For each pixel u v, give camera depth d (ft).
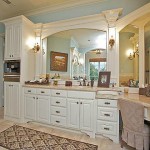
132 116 5.96
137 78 9.19
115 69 9.72
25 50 11.32
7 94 11.56
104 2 10.32
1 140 7.90
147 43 8.81
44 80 11.46
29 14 13.21
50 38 12.11
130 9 9.62
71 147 7.23
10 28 11.62
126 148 7.11
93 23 10.36
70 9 11.51
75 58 11.29
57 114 9.50
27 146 7.28
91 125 8.39
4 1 11.05
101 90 8.45
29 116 10.62
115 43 9.70
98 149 7.07
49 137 8.36
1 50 15.48
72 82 11.11
